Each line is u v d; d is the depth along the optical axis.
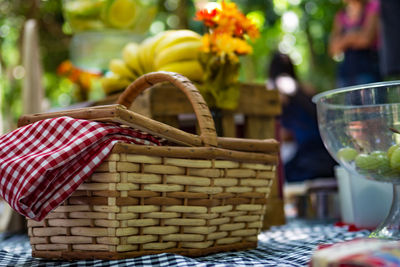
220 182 1.11
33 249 1.09
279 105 1.80
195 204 1.07
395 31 2.31
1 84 3.74
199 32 5.07
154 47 1.67
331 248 0.69
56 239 1.05
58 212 1.04
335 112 1.14
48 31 3.97
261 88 1.77
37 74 2.12
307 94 2.64
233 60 1.54
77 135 0.97
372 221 1.51
